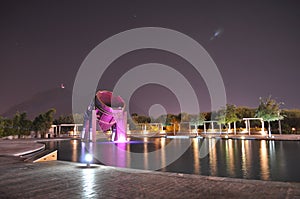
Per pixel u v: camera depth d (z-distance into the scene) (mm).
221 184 5891
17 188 5727
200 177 6773
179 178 6688
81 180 6539
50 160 10898
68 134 48594
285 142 22625
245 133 40594
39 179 6742
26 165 9445
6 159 11703
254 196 4809
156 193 5156
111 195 5051
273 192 5066
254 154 13781
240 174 8211
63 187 5781
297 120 37031
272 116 32812
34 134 41875
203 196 4875
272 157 12391
